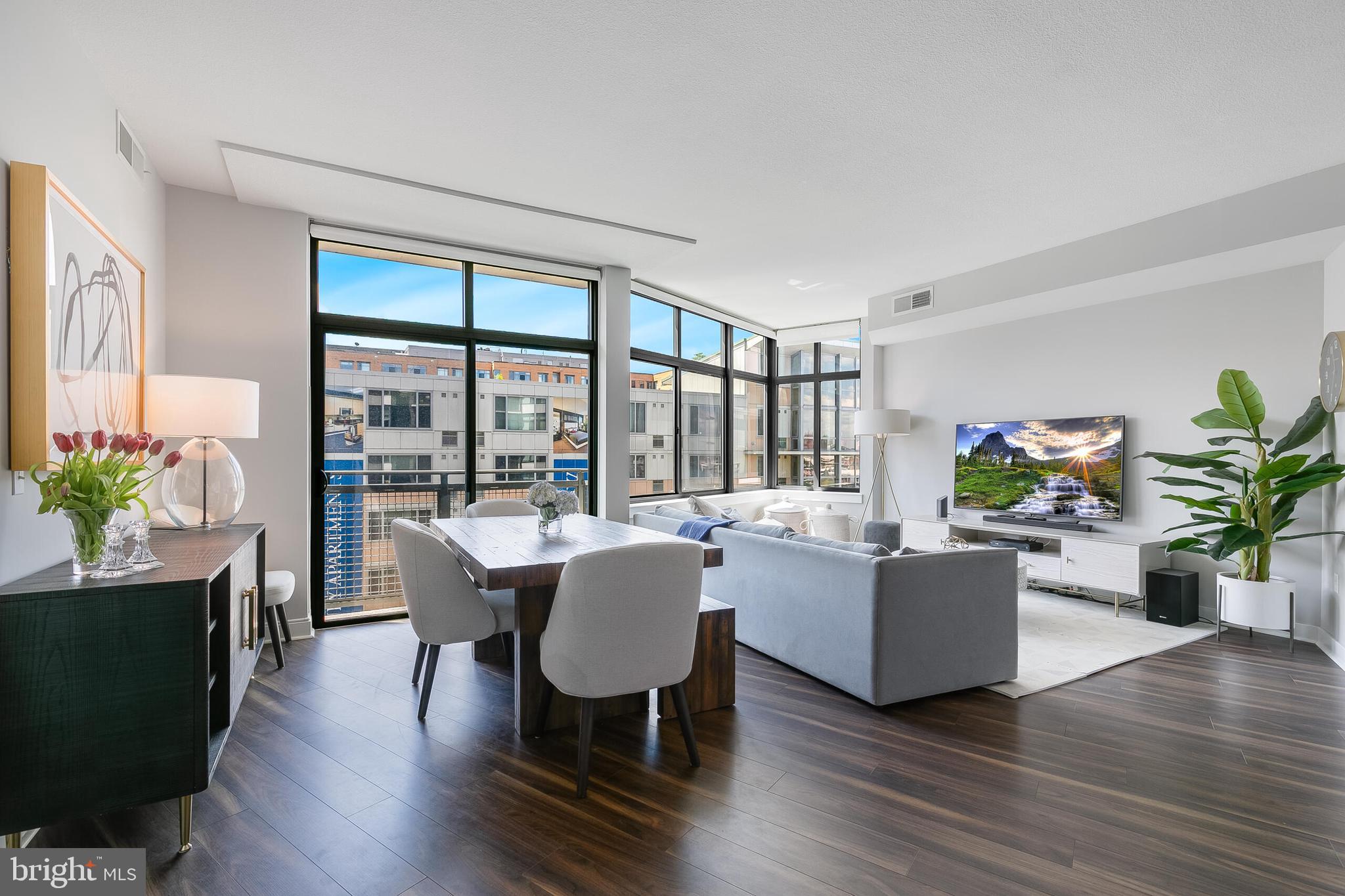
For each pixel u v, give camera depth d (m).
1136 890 1.67
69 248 2.12
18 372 1.85
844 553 3.04
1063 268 4.70
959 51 2.43
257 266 3.83
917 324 5.95
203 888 1.65
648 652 2.16
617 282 5.27
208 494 2.81
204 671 1.74
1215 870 1.76
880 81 2.62
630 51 2.42
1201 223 3.93
